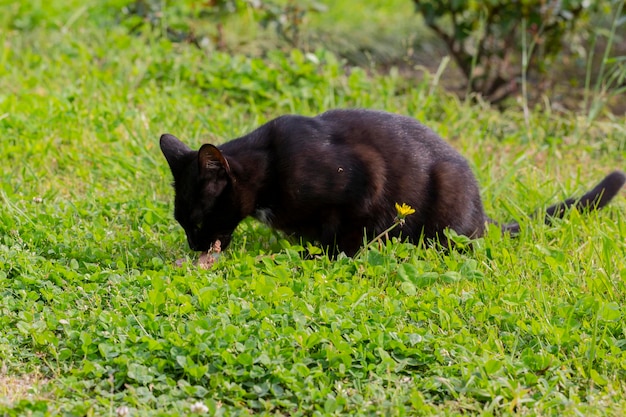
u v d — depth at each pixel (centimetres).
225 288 907
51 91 1519
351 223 1018
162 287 905
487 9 1686
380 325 844
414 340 820
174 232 1075
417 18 2256
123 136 1414
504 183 1232
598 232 1058
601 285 949
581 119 1527
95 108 1455
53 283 934
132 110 1428
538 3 1653
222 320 838
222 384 760
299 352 799
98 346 806
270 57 1675
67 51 1728
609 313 870
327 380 771
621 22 1603
